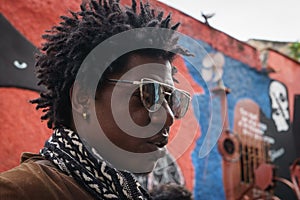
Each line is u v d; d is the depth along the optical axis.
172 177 4.75
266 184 6.36
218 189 5.75
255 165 6.41
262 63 6.95
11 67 3.67
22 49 3.77
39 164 1.02
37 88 3.76
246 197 6.13
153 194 2.83
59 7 4.00
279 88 7.12
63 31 1.14
